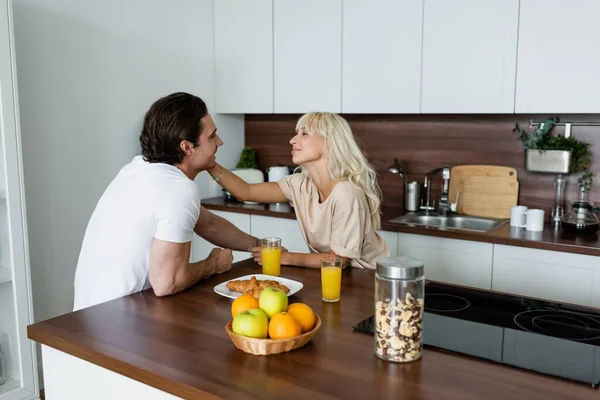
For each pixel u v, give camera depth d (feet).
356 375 3.79
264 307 4.29
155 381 3.82
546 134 9.98
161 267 5.44
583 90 8.69
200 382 3.69
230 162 13.60
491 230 9.43
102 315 5.00
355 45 10.71
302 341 4.19
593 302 8.25
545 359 4.00
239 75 12.42
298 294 5.58
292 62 11.57
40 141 9.55
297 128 6.68
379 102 10.59
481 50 9.44
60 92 9.78
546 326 4.71
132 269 5.74
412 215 11.07
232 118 13.51
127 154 11.15
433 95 10.00
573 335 4.50
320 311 5.09
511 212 9.78
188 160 6.08
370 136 12.15
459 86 9.73
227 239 7.10
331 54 11.04
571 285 8.41
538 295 8.73
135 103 11.18
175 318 4.92
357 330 4.61
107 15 10.46
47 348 4.83
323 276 5.35
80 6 9.97
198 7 12.28
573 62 8.71
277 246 6.27
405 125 11.68
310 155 6.45
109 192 5.95
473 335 4.49
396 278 3.89
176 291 5.59
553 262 8.52
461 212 11.05
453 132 11.15
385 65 10.43
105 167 10.73
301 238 10.96
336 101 11.11
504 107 9.39
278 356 4.10
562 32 8.73
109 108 10.68
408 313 3.94
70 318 4.92
